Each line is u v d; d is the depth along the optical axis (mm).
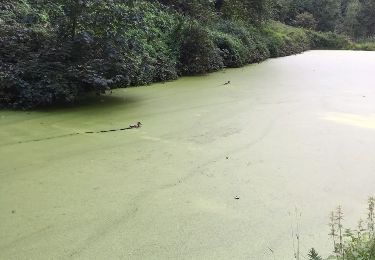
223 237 2887
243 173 3961
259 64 12438
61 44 5945
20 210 3119
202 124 5477
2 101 5535
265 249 2770
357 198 3545
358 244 2189
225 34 11727
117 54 6027
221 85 8305
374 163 4324
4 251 2646
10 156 4078
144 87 7574
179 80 8594
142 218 3086
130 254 2662
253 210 3271
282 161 4301
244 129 5355
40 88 5566
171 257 2650
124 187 3561
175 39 9242
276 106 6688
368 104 7066
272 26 18406
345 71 11320
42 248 2688
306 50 19281
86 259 2596
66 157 4125
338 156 4496
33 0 6859
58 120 5234
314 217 3203
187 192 3525
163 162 4133
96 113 5625
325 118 6043
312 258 2260
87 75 5809
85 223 2986
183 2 11281
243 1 15125
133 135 4875
